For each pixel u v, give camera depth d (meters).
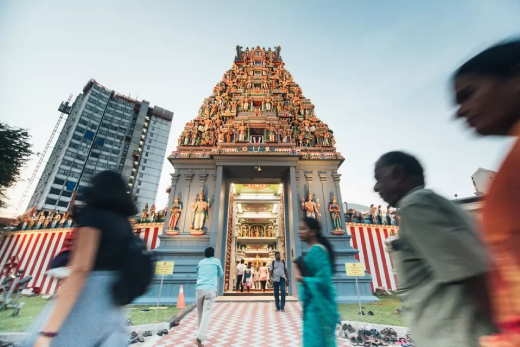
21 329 5.60
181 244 11.98
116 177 1.71
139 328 5.37
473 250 1.06
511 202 0.90
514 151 0.97
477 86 1.15
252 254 20.30
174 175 13.52
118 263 1.49
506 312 0.89
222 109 16.14
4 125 10.98
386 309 8.38
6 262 14.44
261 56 19.50
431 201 1.30
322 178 13.66
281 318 6.94
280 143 13.94
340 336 5.17
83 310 1.33
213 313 7.65
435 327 1.17
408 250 1.40
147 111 71.94
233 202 15.69
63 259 1.48
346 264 7.12
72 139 57.12
